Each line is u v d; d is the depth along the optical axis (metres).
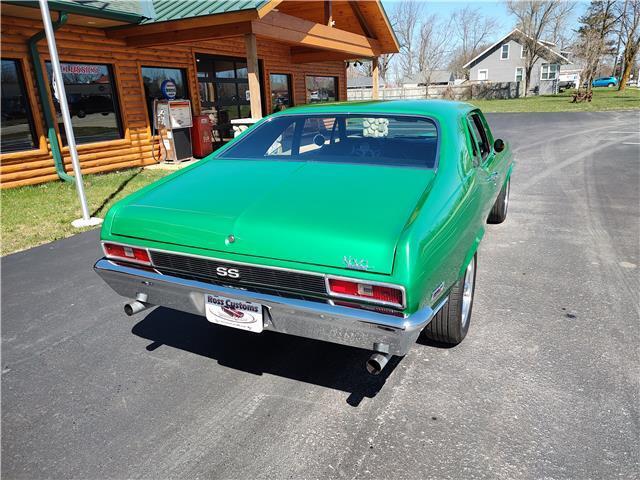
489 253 4.93
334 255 2.11
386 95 49.75
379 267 2.04
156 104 11.14
